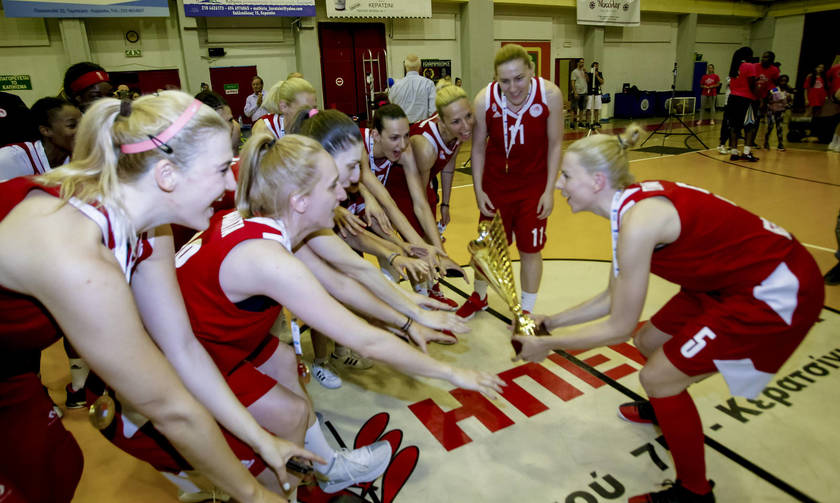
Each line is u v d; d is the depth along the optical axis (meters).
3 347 1.08
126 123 0.97
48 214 0.90
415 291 3.32
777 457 1.93
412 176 2.81
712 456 1.95
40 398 1.26
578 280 3.69
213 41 10.79
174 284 1.29
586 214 5.43
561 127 2.80
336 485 1.89
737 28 18.98
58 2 9.12
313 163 1.44
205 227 1.15
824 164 7.63
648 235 1.48
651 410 2.14
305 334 3.19
